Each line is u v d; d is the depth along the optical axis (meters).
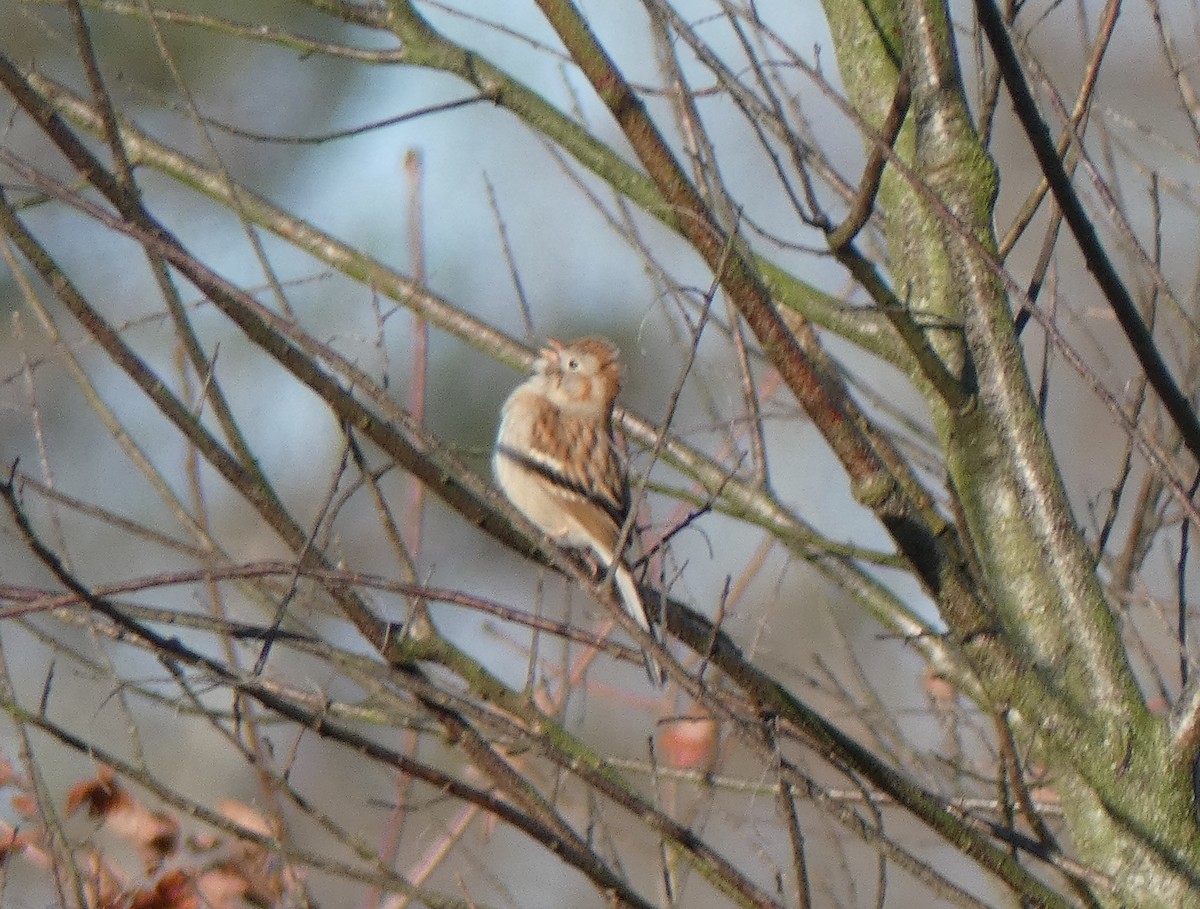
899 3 9.34
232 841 9.84
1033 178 22.95
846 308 9.07
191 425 8.08
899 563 10.26
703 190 9.12
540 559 8.64
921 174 9.37
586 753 9.20
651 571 10.38
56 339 9.57
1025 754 9.34
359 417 8.28
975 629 8.70
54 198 8.59
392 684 9.02
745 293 7.96
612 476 12.02
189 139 24.27
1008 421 9.40
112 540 22.36
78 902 8.59
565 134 10.83
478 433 23.08
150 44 23.61
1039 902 8.56
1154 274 8.12
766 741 8.21
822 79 7.80
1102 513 18.16
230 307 7.99
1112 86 23.92
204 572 7.62
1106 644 9.20
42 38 22.41
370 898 11.18
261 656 8.17
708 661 8.34
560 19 7.63
